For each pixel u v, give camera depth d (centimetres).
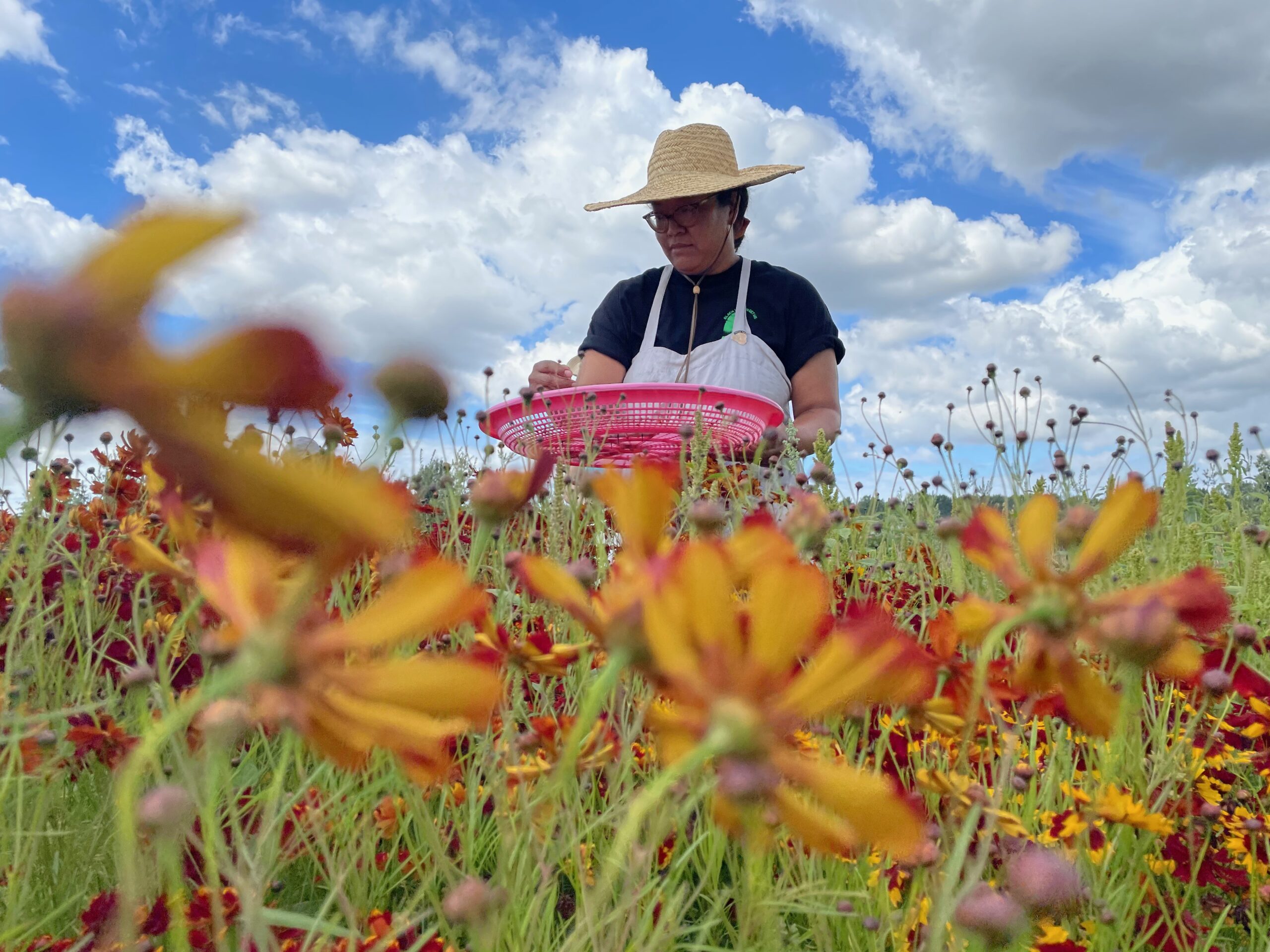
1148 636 48
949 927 64
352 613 75
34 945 65
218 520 19
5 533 123
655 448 202
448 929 64
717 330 317
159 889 65
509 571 104
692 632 34
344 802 80
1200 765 90
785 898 71
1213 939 86
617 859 31
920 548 159
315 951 63
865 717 73
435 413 25
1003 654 84
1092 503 189
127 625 120
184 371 17
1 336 17
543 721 73
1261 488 219
